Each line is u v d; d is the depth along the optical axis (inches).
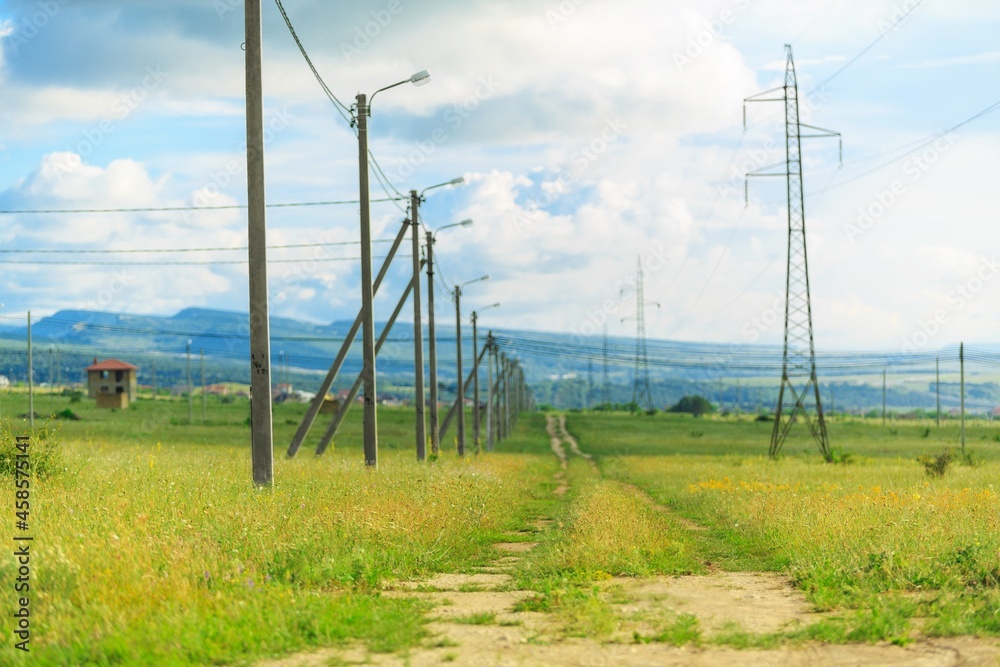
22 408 3831.2
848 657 314.2
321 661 309.1
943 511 701.9
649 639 339.6
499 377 3585.1
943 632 343.0
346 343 1318.9
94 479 736.3
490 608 408.8
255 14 753.0
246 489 716.0
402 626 354.3
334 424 1465.3
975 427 4746.6
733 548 668.7
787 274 2374.5
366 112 1146.0
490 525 779.4
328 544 499.8
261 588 392.2
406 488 802.2
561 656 317.4
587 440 4003.4
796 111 2343.8
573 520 769.6
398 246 1352.1
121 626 322.7
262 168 754.8
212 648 309.1
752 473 1681.8
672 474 1721.2
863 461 2166.6
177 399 5733.3
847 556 503.2
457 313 2190.0
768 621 377.4
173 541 442.6
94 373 4835.1
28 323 2659.9
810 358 2375.7
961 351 2667.3
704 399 7313.0
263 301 754.2
